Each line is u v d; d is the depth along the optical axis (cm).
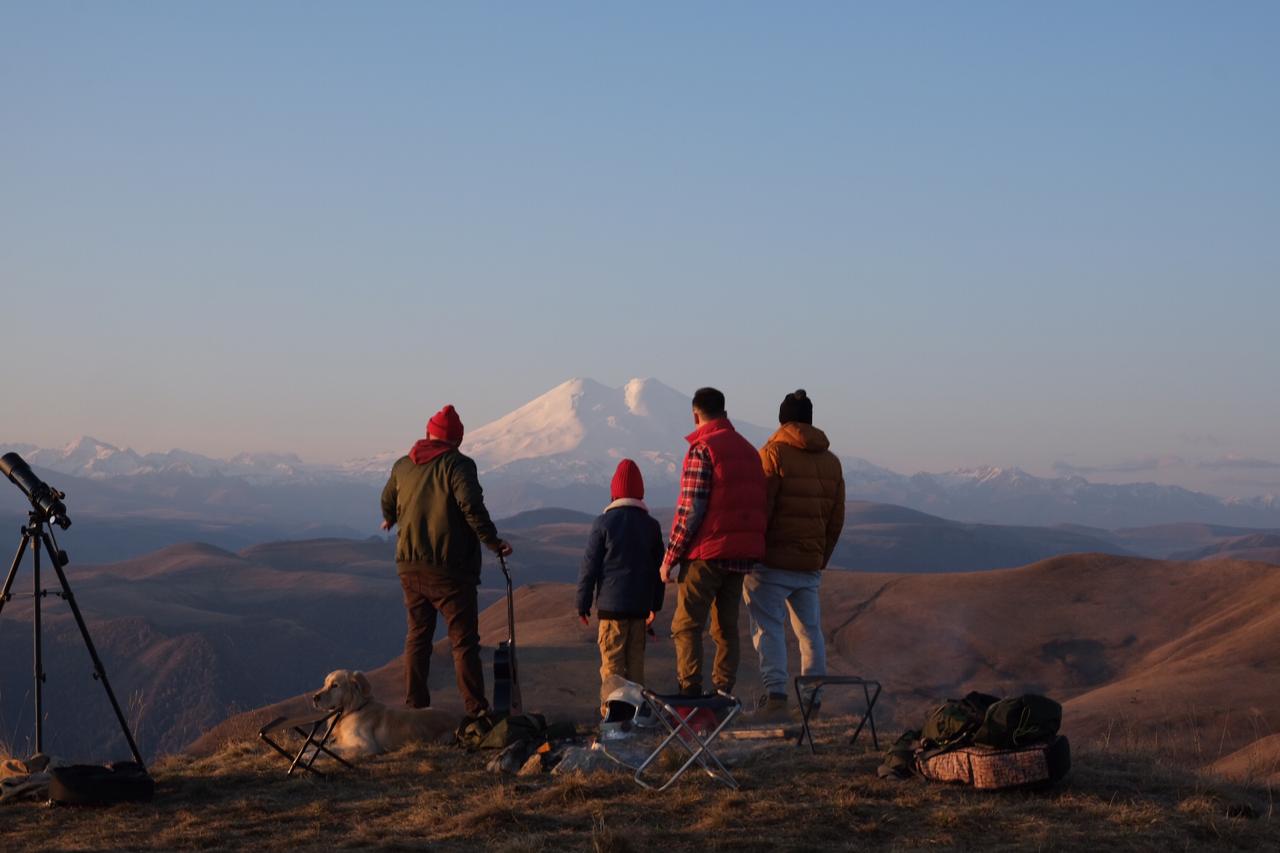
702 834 728
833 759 905
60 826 829
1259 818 769
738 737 991
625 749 908
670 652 1950
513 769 920
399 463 1102
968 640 2234
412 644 1105
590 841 716
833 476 1088
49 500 966
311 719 984
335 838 757
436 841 740
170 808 864
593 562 1046
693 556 1020
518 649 1831
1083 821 745
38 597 979
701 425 1042
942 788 821
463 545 1072
